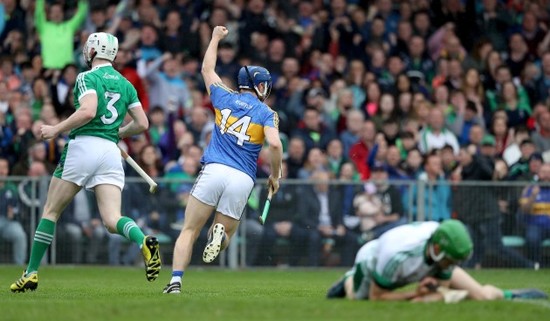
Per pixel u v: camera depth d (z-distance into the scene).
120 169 38.25
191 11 79.19
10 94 69.19
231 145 37.84
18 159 66.31
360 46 79.62
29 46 77.06
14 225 62.78
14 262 62.88
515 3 85.56
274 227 63.94
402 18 82.31
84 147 37.72
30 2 78.50
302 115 72.81
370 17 82.75
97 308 30.42
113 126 38.25
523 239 65.06
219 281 52.16
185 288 44.50
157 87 72.12
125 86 38.66
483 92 77.06
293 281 52.62
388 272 28.95
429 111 72.44
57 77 70.69
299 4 81.00
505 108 76.56
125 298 35.69
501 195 65.06
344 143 69.94
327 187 64.19
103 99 37.88
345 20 80.38
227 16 79.00
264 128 37.62
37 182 62.84
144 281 50.84
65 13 77.06
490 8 84.62
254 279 54.59
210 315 28.50
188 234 38.03
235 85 75.06
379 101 73.31
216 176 37.50
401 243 28.70
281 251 63.91
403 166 68.12
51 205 38.62
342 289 32.16
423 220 64.44
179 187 63.16
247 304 31.41
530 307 29.45
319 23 79.94
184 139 65.62
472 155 67.25
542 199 65.00
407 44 80.69
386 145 69.12
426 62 80.50
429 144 71.88
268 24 78.62
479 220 64.81
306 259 64.06
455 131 73.94
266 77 38.44
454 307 29.05
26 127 66.62
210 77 39.22
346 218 64.25
